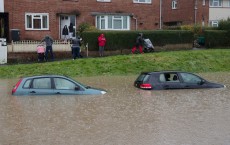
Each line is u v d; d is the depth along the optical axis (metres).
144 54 34.31
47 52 33.53
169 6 60.97
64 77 19.75
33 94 19.27
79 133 12.68
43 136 12.36
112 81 26.27
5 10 38.84
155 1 45.62
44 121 14.37
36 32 40.03
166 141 11.71
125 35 36.91
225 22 44.03
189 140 11.80
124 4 43.84
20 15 39.34
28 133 12.73
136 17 44.53
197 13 56.88
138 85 22.14
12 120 14.58
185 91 21.17
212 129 13.07
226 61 35.16
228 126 13.46
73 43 33.62
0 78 27.91
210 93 20.58
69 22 41.53
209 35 42.09
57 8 40.66
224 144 11.40
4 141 11.88
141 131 12.86
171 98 19.14
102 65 31.22
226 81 26.22
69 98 18.84
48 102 17.92
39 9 39.97
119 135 12.40
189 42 40.62
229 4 59.34
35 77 19.56
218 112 15.81
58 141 11.80
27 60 33.88
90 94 19.73
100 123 14.01
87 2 41.97
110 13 42.81
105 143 11.55
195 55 35.19
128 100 18.55
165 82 21.50
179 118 14.73
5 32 39.16
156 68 31.89
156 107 16.91
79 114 15.52
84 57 34.88
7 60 33.16
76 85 19.70
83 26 40.50
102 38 35.12
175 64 33.00
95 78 28.11
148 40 37.66
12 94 19.44
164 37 39.31
